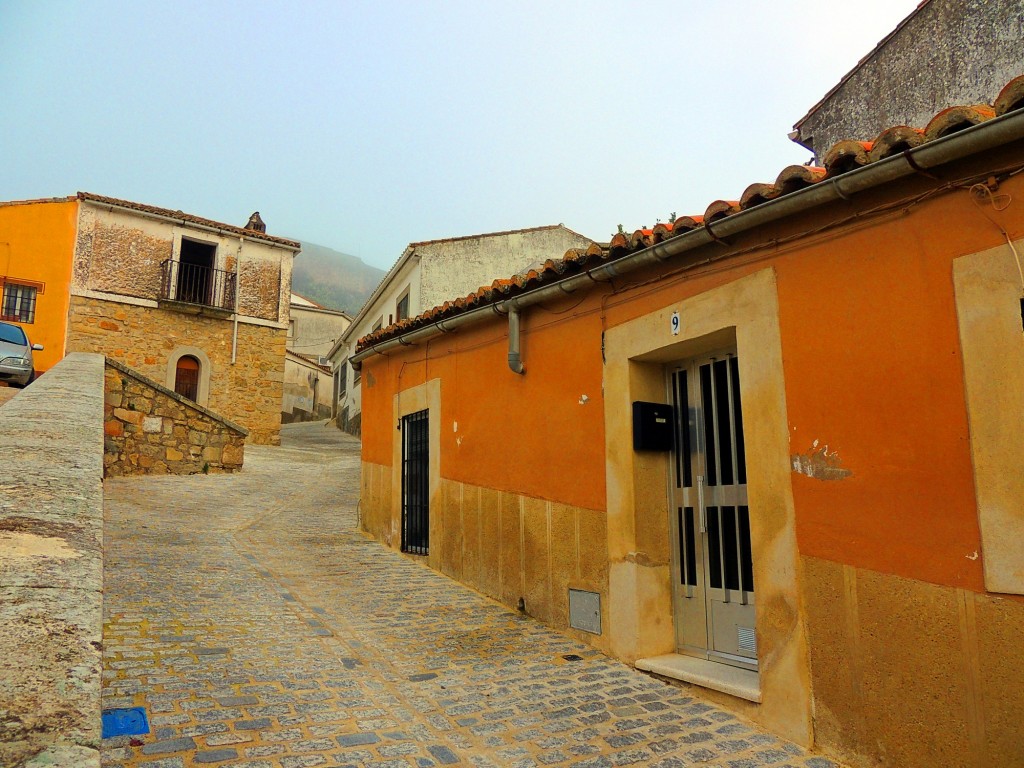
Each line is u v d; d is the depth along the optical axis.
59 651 1.63
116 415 12.59
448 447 7.74
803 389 3.92
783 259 4.10
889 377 3.49
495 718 3.95
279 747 3.37
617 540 5.21
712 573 4.85
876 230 3.61
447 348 7.93
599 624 5.32
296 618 5.54
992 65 8.41
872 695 3.44
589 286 5.64
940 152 3.11
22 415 5.20
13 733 1.31
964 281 3.20
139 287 20.70
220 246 22.25
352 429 28.66
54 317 19.45
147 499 10.55
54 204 19.73
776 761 3.54
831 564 3.70
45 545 2.32
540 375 6.27
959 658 3.09
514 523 6.47
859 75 10.34
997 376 3.04
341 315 43.06
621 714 4.09
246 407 22.30
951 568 3.16
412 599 6.52
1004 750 2.90
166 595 5.76
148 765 3.10
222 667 4.34
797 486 3.92
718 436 4.86
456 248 20.73
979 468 3.08
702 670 4.54
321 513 11.40
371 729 3.68
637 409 5.15
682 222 4.43
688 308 4.71
